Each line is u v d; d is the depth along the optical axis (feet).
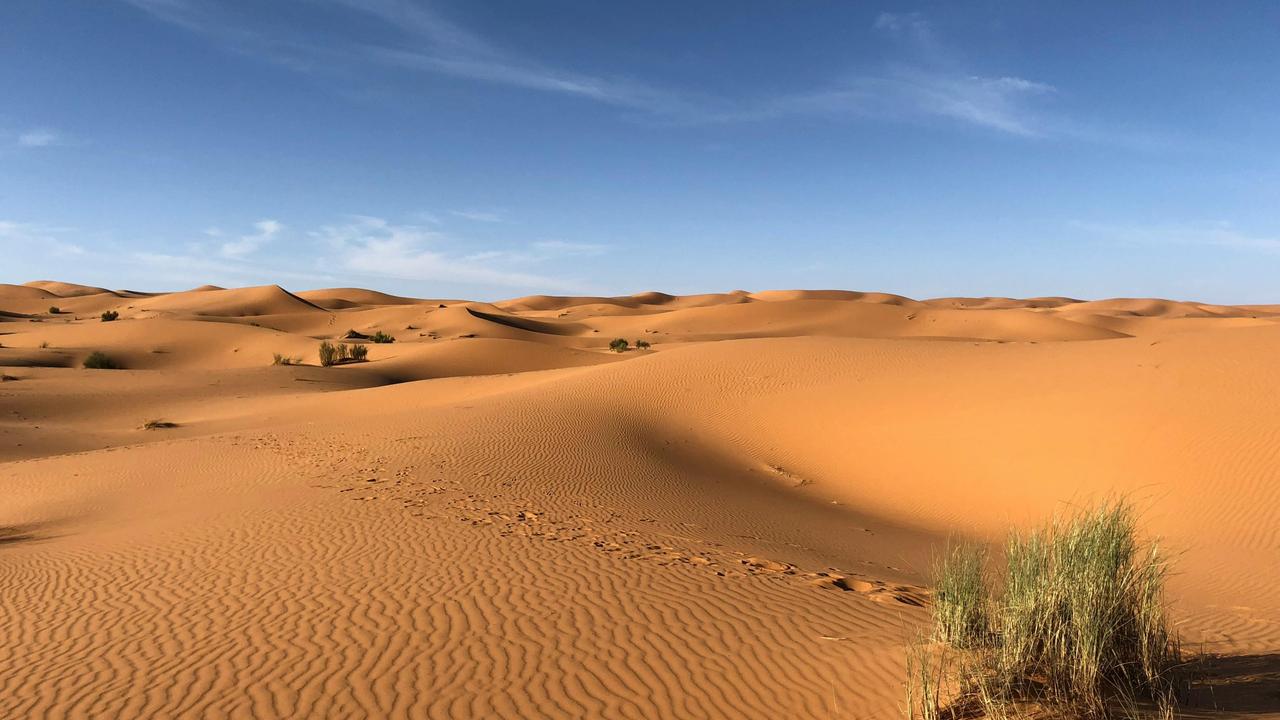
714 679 19.38
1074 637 16.74
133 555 32.50
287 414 102.53
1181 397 56.65
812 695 18.24
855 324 295.89
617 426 71.87
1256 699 16.66
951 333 272.92
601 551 32.58
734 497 52.54
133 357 194.49
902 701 17.13
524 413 75.97
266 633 22.81
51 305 415.64
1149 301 558.56
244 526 36.83
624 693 18.70
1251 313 506.07
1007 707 15.75
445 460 55.98
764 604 25.41
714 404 79.82
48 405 109.50
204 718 17.60
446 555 31.32
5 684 19.72
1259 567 35.78
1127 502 47.11
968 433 61.77
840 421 70.64
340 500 42.55
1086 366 69.26
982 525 49.26
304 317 328.90
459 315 319.06
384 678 19.57
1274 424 49.98
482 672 19.92
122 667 20.59
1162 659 17.87
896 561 38.04
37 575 30.19
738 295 645.10
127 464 61.98
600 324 359.25
